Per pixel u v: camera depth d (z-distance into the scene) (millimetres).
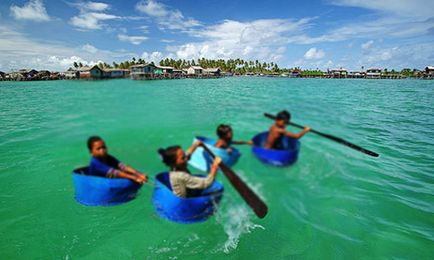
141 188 4148
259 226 3748
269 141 5426
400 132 9117
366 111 12367
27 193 4531
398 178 5281
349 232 3658
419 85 50281
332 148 6320
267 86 21703
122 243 3453
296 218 3898
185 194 3584
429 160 6398
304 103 11141
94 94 9711
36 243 3445
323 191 4496
